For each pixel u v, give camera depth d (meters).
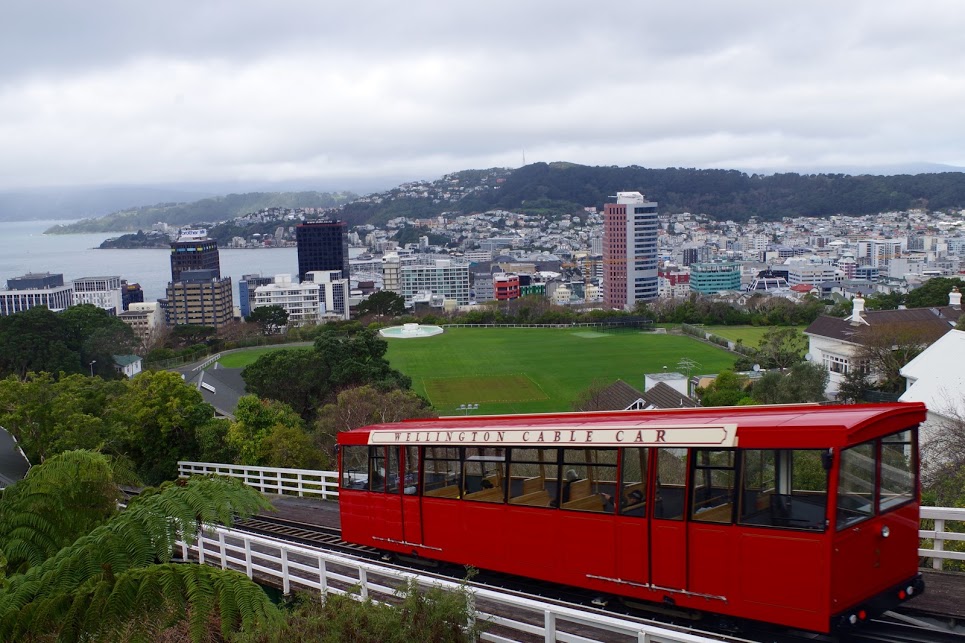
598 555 16.14
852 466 13.56
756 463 14.06
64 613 13.18
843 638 14.30
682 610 15.32
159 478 47.31
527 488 17.56
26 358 99.44
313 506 31.42
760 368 100.00
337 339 85.19
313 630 13.16
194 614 12.68
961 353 48.69
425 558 20.39
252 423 47.22
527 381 117.62
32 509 17.17
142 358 138.38
